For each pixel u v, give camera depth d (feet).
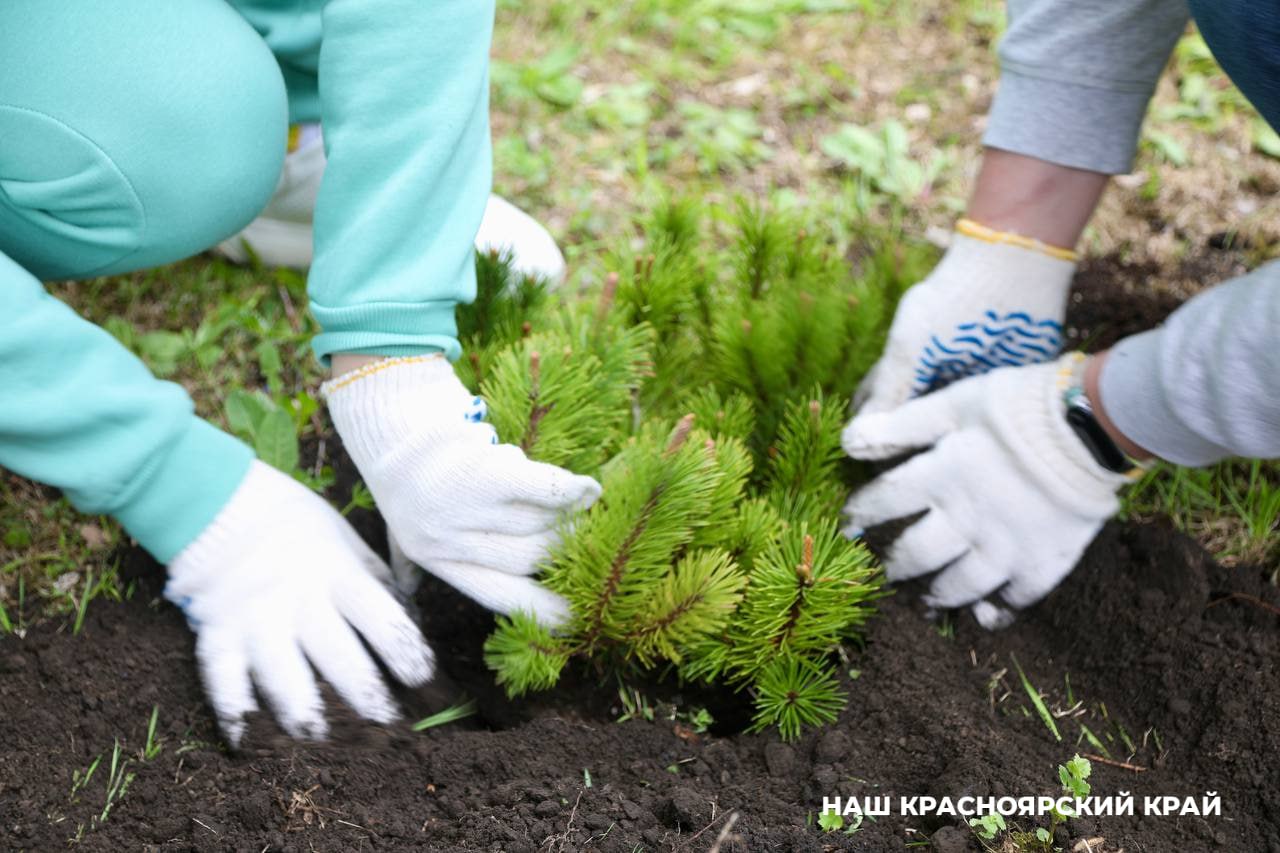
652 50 6.27
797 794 4.08
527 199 5.64
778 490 4.43
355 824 3.93
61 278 4.33
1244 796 4.04
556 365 4.18
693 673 4.26
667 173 5.79
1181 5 4.20
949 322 4.48
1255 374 3.84
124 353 4.09
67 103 3.94
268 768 4.01
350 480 4.73
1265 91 3.79
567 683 4.40
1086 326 5.13
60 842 3.93
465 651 4.42
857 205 5.59
